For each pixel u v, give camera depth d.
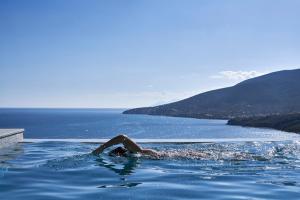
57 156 9.01
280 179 6.49
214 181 6.26
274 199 5.13
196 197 5.20
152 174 6.78
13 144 11.48
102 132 56.06
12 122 116.62
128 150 8.96
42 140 12.46
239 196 5.28
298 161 8.44
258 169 7.43
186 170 7.23
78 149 10.42
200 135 39.16
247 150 10.22
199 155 8.92
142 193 5.35
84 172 6.89
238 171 7.20
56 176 6.52
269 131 34.91
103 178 6.39
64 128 72.25
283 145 11.42
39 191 5.43
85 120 133.50
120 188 5.64
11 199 4.99
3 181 6.08
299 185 6.02
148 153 8.88
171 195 5.26
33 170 7.02
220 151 9.70
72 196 5.16
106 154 8.96
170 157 8.62
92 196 5.16
